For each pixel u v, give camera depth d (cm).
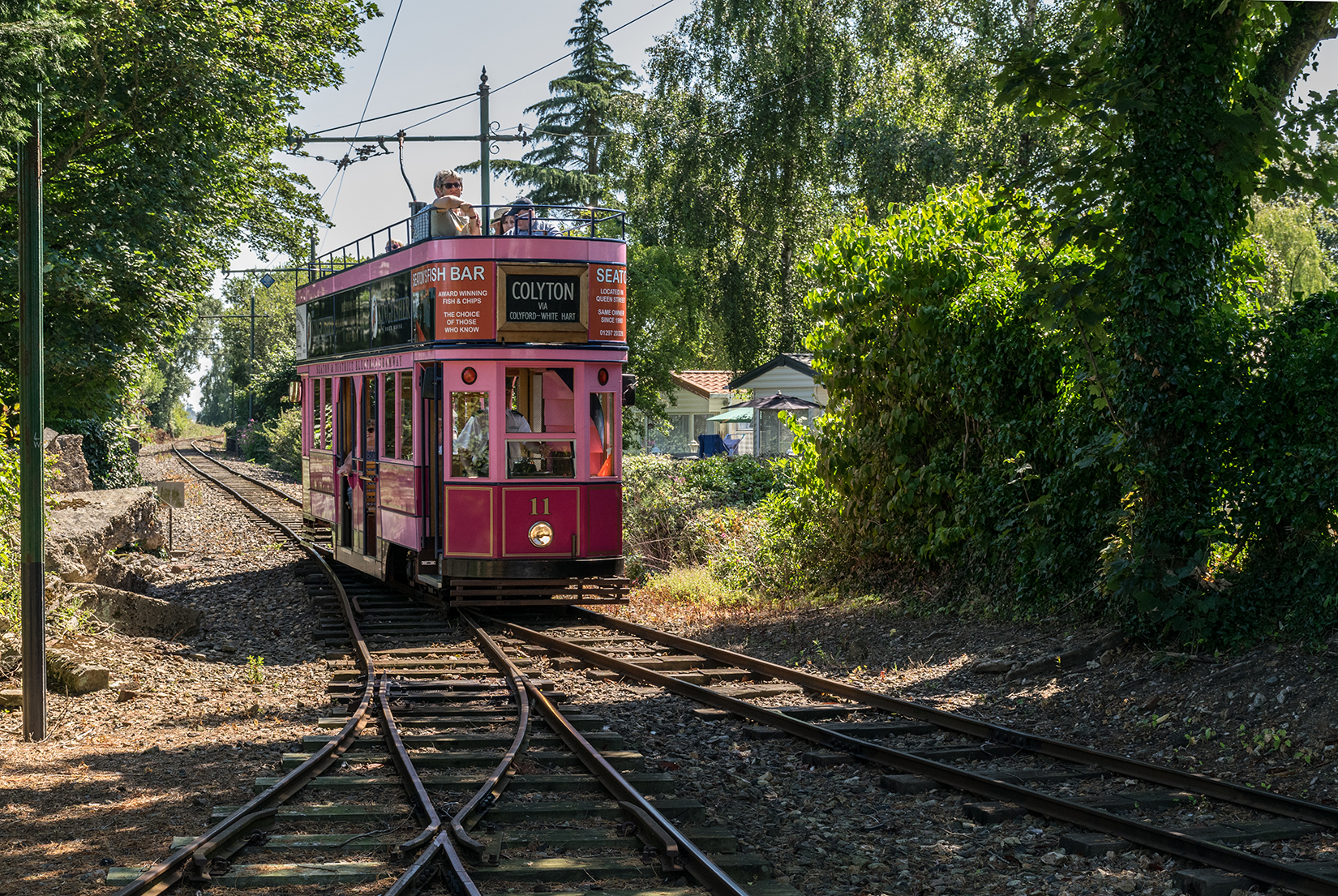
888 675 1093
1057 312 1032
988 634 1166
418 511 1402
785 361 3791
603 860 577
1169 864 582
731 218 3569
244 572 1878
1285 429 941
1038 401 1237
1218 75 991
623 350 1420
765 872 572
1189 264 997
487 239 1361
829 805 702
